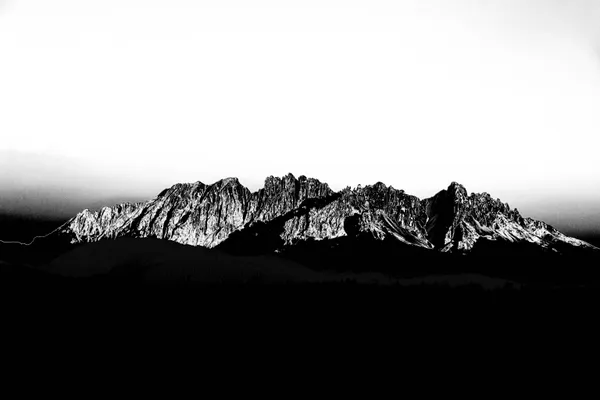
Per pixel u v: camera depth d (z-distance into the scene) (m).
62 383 46.03
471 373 53.53
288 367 53.19
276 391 48.69
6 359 48.78
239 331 60.94
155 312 64.31
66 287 69.75
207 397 46.81
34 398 43.72
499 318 69.94
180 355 53.50
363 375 52.28
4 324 54.88
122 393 45.84
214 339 57.94
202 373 50.50
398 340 60.88
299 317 67.06
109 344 53.88
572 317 70.81
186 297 72.25
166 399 45.91
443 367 54.56
